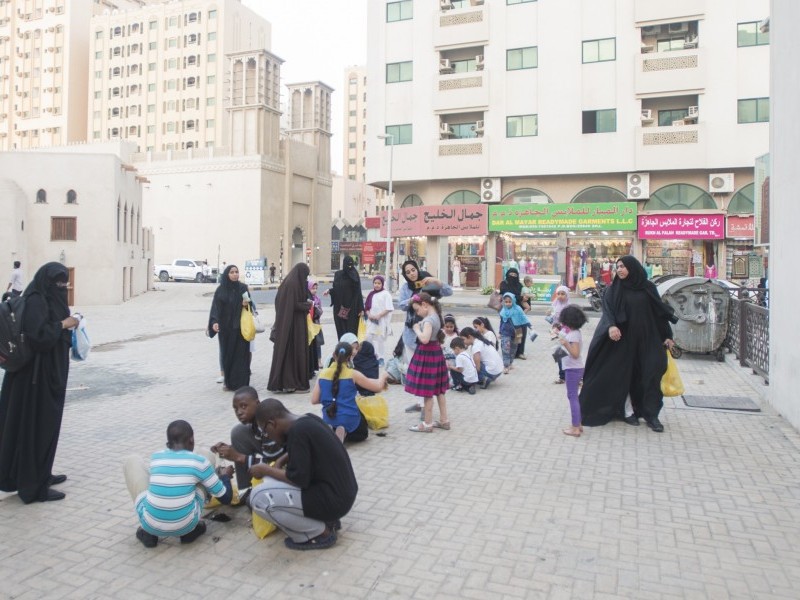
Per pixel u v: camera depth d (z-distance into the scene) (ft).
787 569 12.87
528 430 23.76
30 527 15.07
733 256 98.94
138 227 106.11
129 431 23.62
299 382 30.42
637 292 23.90
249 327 30.25
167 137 240.12
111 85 247.70
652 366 23.57
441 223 110.63
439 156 109.60
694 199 99.50
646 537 14.38
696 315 40.68
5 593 12.03
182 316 71.36
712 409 26.89
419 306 23.34
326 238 206.39
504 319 37.35
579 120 102.12
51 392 16.89
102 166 85.66
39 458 16.61
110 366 38.60
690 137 95.71
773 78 27.32
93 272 85.87
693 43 96.94
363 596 11.85
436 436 22.90
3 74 264.72
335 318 34.71
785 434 22.91
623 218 100.42
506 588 12.12
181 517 13.76
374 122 115.85
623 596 11.84
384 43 114.32
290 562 13.28
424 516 15.56
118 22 247.09
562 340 23.09
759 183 39.09
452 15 108.88
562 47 103.09
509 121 106.32
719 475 18.61
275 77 180.86
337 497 13.71
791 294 24.47
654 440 22.33
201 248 177.88
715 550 13.74
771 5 27.73
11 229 78.48
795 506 16.21
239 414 17.01
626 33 100.12
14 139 262.47
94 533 14.76
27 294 16.43
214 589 12.18
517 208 106.01
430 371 23.29
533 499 16.70
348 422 21.15
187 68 236.84
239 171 174.60
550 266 107.86
